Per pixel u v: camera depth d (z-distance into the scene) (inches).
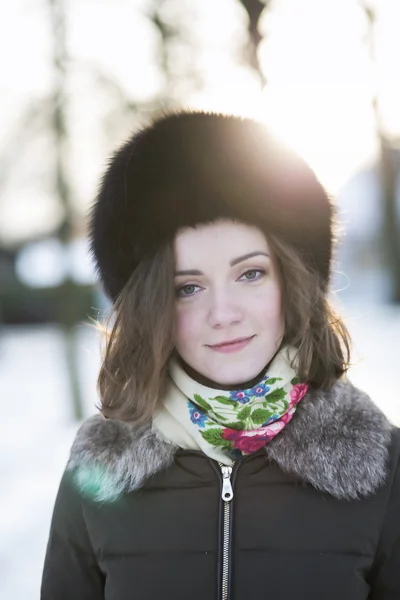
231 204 49.2
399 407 208.5
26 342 479.2
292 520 50.8
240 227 49.8
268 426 51.4
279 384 51.3
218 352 50.6
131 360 52.0
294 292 51.1
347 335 55.1
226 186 49.3
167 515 52.2
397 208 438.3
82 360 322.0
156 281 50.3
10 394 298.0
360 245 630.5
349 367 55.2
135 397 51.9
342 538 50.3
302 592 49.6
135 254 51.5
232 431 51.3
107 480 53.2
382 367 297.6
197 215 49.2
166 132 51.6
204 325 50.4
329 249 55.1
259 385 51.1
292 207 51.3
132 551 52.2
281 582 49.9
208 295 50.4
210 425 51.6
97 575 54.9
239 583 50.3
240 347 50.4
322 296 53.1
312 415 52.0
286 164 51.8
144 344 51.4
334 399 52.7
